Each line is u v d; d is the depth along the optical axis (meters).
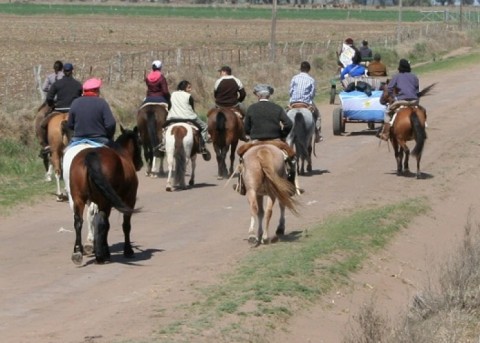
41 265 14.89
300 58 50.25
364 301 13.24
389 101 25.05
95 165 13.73
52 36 83.62
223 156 23.08
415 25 108.81
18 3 158.75
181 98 22.05
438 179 23.97
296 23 117.50
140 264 14.87
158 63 22.88
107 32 91.06
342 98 30.59
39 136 22.00
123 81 35.41
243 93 23.53
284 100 37.44
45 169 23.72
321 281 13.52
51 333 10.94
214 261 14.88
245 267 14.09
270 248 15.66
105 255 14.96
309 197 21.23
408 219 19.12
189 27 103.06
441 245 17.83
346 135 31.22
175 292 12.71
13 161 23.97
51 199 20.72
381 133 24.55
